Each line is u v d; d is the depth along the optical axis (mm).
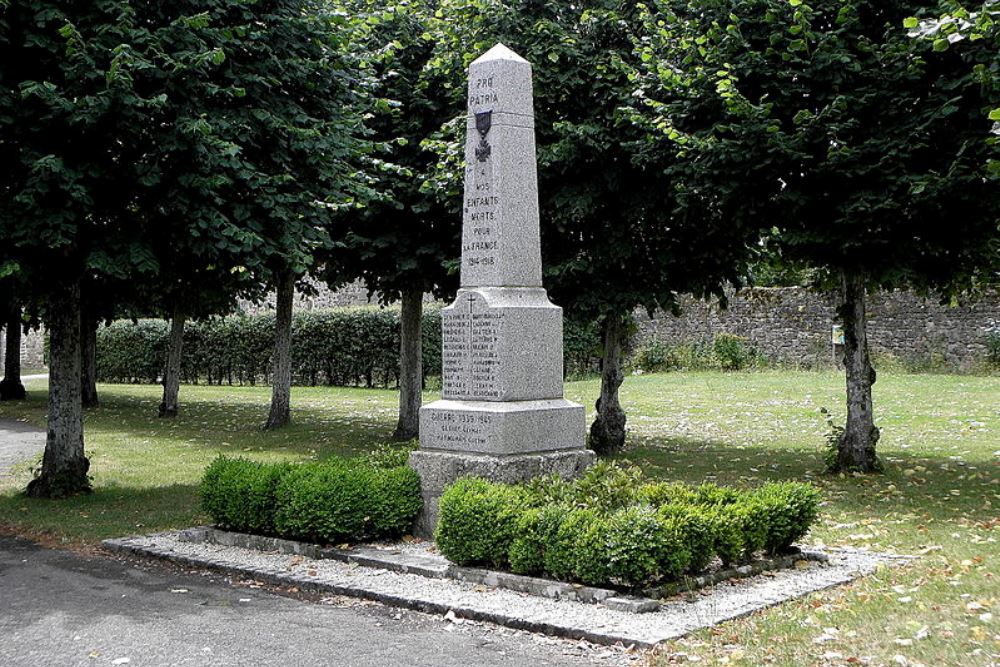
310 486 9188
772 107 12117
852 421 13547
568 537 7488
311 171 12875
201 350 36750
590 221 15195
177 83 11117
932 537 9500
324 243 13000
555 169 14734
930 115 11141
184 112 11125
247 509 9648
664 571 7332
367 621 7133
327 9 13805
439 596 7523
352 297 39062
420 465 9508
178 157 11188
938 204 10945
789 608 7035
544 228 15508
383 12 15797
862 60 11977
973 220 11391
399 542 9336
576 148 14266
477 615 7059
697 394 25062
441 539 8242
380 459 10289
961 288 14258
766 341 31078
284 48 12648
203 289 14234
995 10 8945
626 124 14305
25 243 10562
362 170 15109
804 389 24922
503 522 7934
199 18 10969
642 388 26906
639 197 14641
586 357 32688
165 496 12773
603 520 7445
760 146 11734
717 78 12453
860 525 10148
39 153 10578
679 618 6777
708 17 13188
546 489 8430
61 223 10500
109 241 11172
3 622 7281
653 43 14227
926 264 13125
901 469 13617
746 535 8023
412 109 16484
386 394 29781
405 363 19000
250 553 9312
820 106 12164
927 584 7633
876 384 25250
